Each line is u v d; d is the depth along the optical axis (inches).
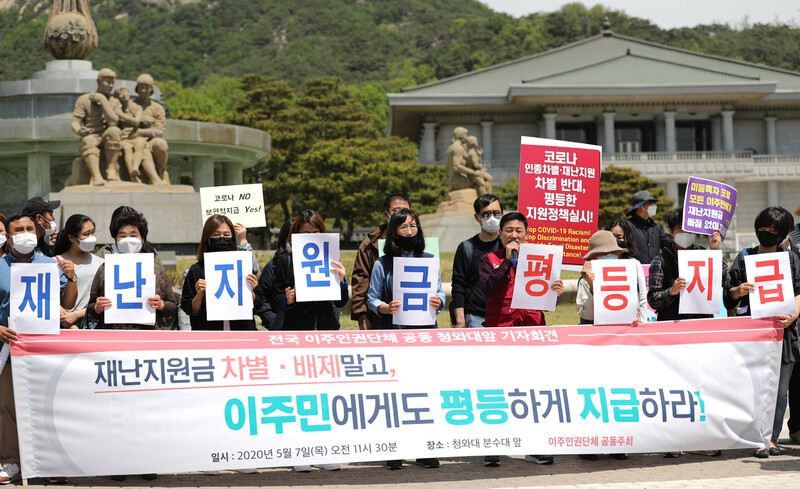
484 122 2596.0
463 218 1029.2
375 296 323.6
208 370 289.3
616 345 313.7
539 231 375.2
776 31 5329.7
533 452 298.7
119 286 296.0
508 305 322.3
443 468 315.3
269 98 2178.9
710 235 350.0
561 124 2645.2
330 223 2573.8
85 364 284.7
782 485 278.1
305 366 294.8
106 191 811.4
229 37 6486.2
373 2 7460.6
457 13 7716.5
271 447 286.0
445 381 301.0
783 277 322.3
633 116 2630.4
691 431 312.2
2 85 987.3
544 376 306.3
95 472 280.8
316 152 1834.4
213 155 1044.5
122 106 839.7
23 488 283.6
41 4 6412.4
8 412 296.7
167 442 283.1
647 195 418.9
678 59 2839.6
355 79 5393.7
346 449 289.6
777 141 2696.9
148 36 6486.2
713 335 320.5
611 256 327.9
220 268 305.9
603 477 296.4
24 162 1035.3
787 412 441.7
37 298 284.8
